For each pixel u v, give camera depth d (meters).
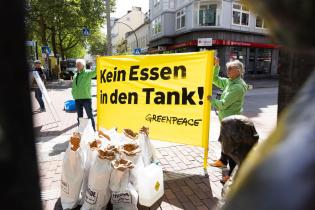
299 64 0.91
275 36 0.49
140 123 4.70
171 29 29.55
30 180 0.85
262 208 0.40
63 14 24.47
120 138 3.80
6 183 0.80
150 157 3.94
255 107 11.06
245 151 1.53
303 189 0.38
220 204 0.97
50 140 6.30
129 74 4.77
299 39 0.46
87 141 3.62
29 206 0.84
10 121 0.78
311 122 0.42
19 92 0.79
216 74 4.59
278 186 0.40
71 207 3.34
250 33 25.95
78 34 31.06
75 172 3.30
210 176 4.27
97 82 5.14
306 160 0.40
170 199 3.65
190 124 4.33
